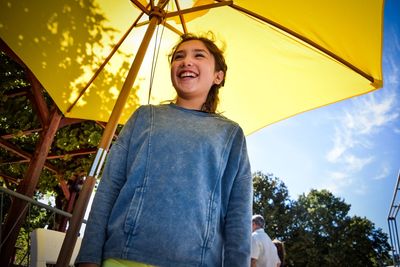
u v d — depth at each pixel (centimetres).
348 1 192
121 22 274
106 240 94
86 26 266
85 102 276
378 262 3256
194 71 138
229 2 225
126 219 93
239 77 260
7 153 736
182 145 108
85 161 702
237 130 124
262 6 220
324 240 3209
